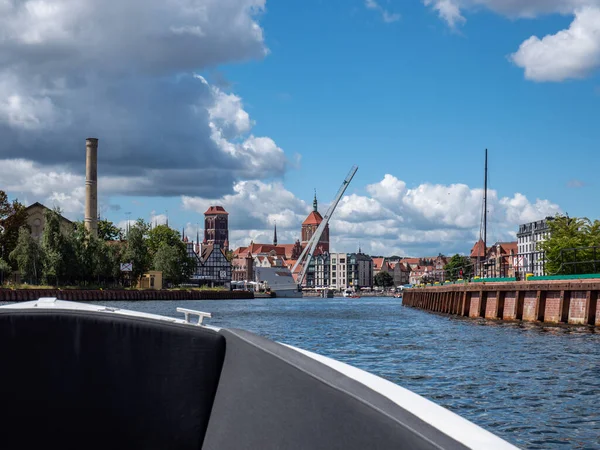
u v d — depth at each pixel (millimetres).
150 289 118875
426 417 2488
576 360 23906
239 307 97188
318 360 3043
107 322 3434
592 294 36969
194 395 3301
